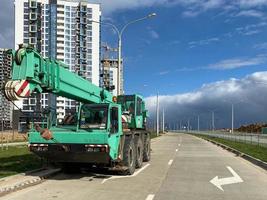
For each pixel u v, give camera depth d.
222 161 24.69
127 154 16.98
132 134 18.48
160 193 12.66
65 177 16.28
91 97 17.03
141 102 22.61
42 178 15.41
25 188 13.35
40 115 15.88
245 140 58.84
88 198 11.63
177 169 19.72
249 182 15.51
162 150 36.34
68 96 15.66
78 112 16.14
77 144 15.07
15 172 16.47
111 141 15.33
